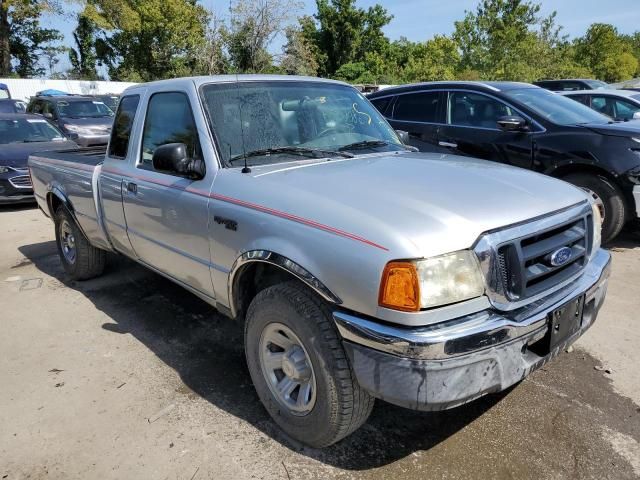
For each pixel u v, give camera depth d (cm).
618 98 991
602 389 312
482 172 290
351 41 4747
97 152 549
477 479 244
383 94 770
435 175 279
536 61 3450
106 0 3331
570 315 247
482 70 3616
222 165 303
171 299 469
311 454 264
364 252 215
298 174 284
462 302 212
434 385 206
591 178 560
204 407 305
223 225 284
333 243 226
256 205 266
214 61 3209
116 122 420
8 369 354
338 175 278
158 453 267
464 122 668
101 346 383
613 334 377
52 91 2364
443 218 221
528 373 232
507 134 620
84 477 252
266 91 349
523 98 632
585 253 270
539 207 247
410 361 206
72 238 516
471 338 208
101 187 420
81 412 303
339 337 235
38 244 677
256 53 3070
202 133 314
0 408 309
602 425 279
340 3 4641
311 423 254
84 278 521
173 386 328
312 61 3247
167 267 359
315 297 242
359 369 221
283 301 250
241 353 370
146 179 358
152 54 3769
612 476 243
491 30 3562
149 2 3553
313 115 358
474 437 273
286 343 265
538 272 235
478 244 216
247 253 265
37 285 518
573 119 609
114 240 431
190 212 310
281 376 279
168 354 370
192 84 333
